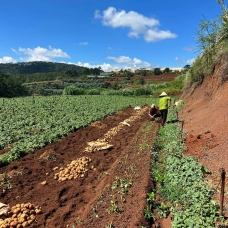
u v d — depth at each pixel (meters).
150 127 14.35
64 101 28.12
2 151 10.20
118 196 6.25
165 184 6.89
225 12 8.11
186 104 20.84
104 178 7.55
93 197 6.60
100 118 18.05
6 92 60.47
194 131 10.91
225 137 8.45
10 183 7.28
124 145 11.31
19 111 19.84
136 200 6.01
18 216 5.65
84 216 5.61
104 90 54.50
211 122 10.63
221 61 14.98
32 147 10.32
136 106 27.95
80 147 10.98
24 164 8.73
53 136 11.88
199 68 20.05
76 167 8.34
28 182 7.48
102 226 5.20
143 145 10.18
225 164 6.91
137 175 7.33
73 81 100.56
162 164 8.45
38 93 68.00
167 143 10.79
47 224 5.55
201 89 19.45
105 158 9.59
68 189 7.11
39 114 18.42
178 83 45.78
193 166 6.95
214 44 8.79
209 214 5.07
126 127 15.64
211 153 7.93
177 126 12.93
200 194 5.65
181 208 5.64
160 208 5.89
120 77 104.75
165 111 14.37
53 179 7.71
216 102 12.73
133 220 5.27
